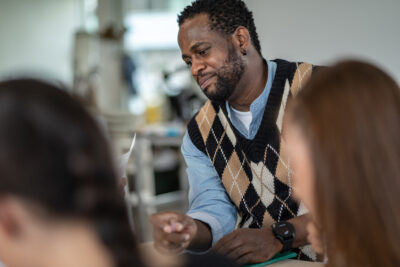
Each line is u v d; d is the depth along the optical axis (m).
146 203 4.08
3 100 0.39
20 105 0.39
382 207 0.59
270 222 1.31
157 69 7.27
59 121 0.39
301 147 0.64
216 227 1.25
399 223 0.59
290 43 3.88
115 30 6.60
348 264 0.62
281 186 1.29
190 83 5.07
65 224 0.40
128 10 7.53
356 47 3.60
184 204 4.04
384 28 3.47
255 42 1.35
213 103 1.42
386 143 0.60
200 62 1.27
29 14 7.75
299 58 3.87
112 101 6.72
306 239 1.16
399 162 0.60
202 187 1.41
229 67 1.27
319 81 0.64
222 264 0.55
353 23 3.59
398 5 3.39
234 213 1.38
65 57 7.84
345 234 0.61
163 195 4.55
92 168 0.40
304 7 3.78
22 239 0.40
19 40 7.75
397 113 0.61
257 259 1.08
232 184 1.36
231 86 1.29
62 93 0.41
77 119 0.40
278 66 1.35
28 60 7.81
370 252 0.61
